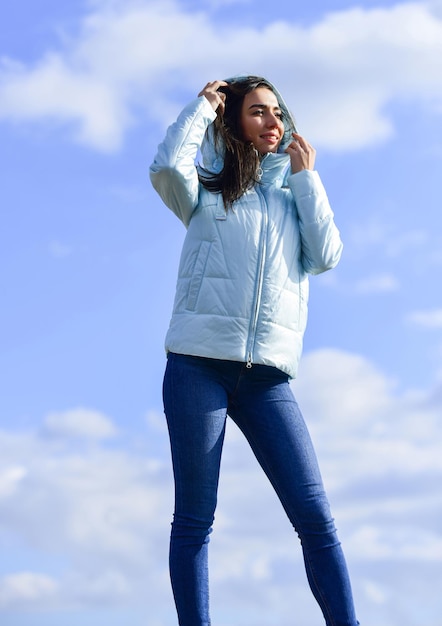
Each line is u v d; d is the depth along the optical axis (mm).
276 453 3049
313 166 3299
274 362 3057
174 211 3260
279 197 3246
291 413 3100
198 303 3068
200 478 2992
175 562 2957
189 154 3127
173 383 3062
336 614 2941
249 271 3066
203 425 3008
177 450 3027
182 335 3064
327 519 3002
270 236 3125
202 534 2986
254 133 3320
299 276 3230
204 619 2920
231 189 3145
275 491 3096
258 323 3057
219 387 3082
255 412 3098
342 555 3002
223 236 3098
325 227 3195
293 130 3484
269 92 3387
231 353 3021
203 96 3240
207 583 2965
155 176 3137
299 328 3203
